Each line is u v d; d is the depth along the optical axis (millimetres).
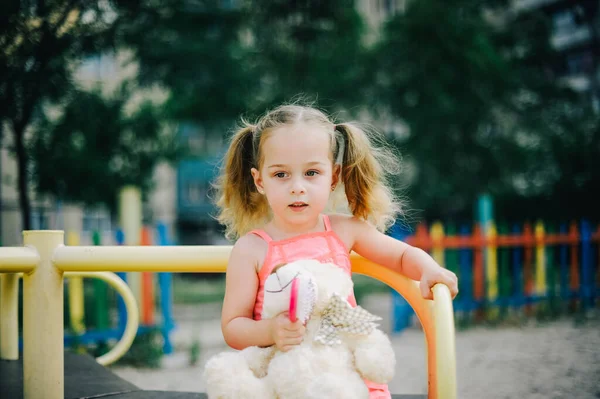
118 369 4605
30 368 1498
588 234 7055
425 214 13727
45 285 1506
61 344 1528
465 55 10867
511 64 12094
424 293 1425
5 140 7082
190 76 8469
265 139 1510
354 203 1717
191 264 1530
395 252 1542
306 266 1367
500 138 12406
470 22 11344
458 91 11430
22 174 6203
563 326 5961
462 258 6379
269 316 1318
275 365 1282
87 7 5520
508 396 3439
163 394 2010
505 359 4484
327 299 1333
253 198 1760
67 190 7441
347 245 1577
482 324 6172
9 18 4945
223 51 8844
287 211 1466
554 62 12500
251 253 1474
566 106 12422
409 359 4703
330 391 1243
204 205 18719
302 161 1466
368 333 1345
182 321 7059
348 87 10805
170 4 7613
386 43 11156
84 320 5730
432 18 10891
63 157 7039
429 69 11094
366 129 1935
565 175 12172
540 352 4723
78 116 6840
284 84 10023
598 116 12227
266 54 9828
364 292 8883
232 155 1754
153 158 8562
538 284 6863
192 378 4266
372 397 1333
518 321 6285
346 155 1698
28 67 5359
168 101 8906
